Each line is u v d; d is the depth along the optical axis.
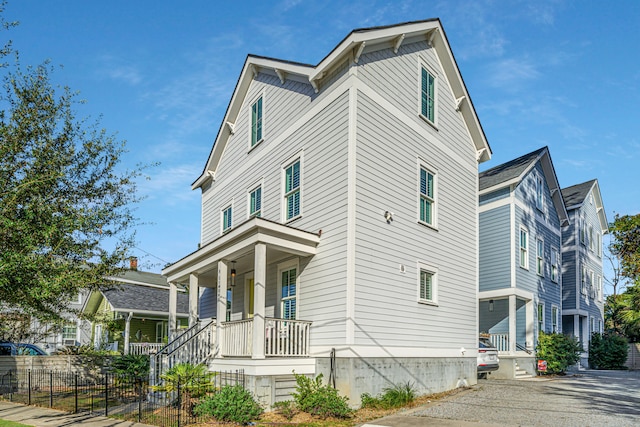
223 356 12.28
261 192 15.79
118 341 27.72
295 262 13.38
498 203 20.89
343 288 11.52
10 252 9.00
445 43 15.55
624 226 23.69
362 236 11.83
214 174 19.84
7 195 9.70
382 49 13.45
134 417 10.70
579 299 27.20
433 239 14.40
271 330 11.63
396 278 12.71
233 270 15.09
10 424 10.20
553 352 20.11
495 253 20.55
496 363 16.92
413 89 14.46
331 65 12.81
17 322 16.84
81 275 10.95
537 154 22.81
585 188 29.77
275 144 15.30
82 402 13.26
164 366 13.12
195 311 15.00
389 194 12.87
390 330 12.27
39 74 11.28
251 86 17.36
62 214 10.79
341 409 10.22
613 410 10.66
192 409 10.39
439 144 15.33
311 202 13.13
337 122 12.52
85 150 12.06
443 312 14.38
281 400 11.07
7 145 10.12
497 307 21.47
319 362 11.88
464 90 16.47
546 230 23.92
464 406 11.36
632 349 29.12
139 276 33.53
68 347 21.31
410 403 11.59
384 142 12.93
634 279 24.92
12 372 16.38
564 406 11.16
